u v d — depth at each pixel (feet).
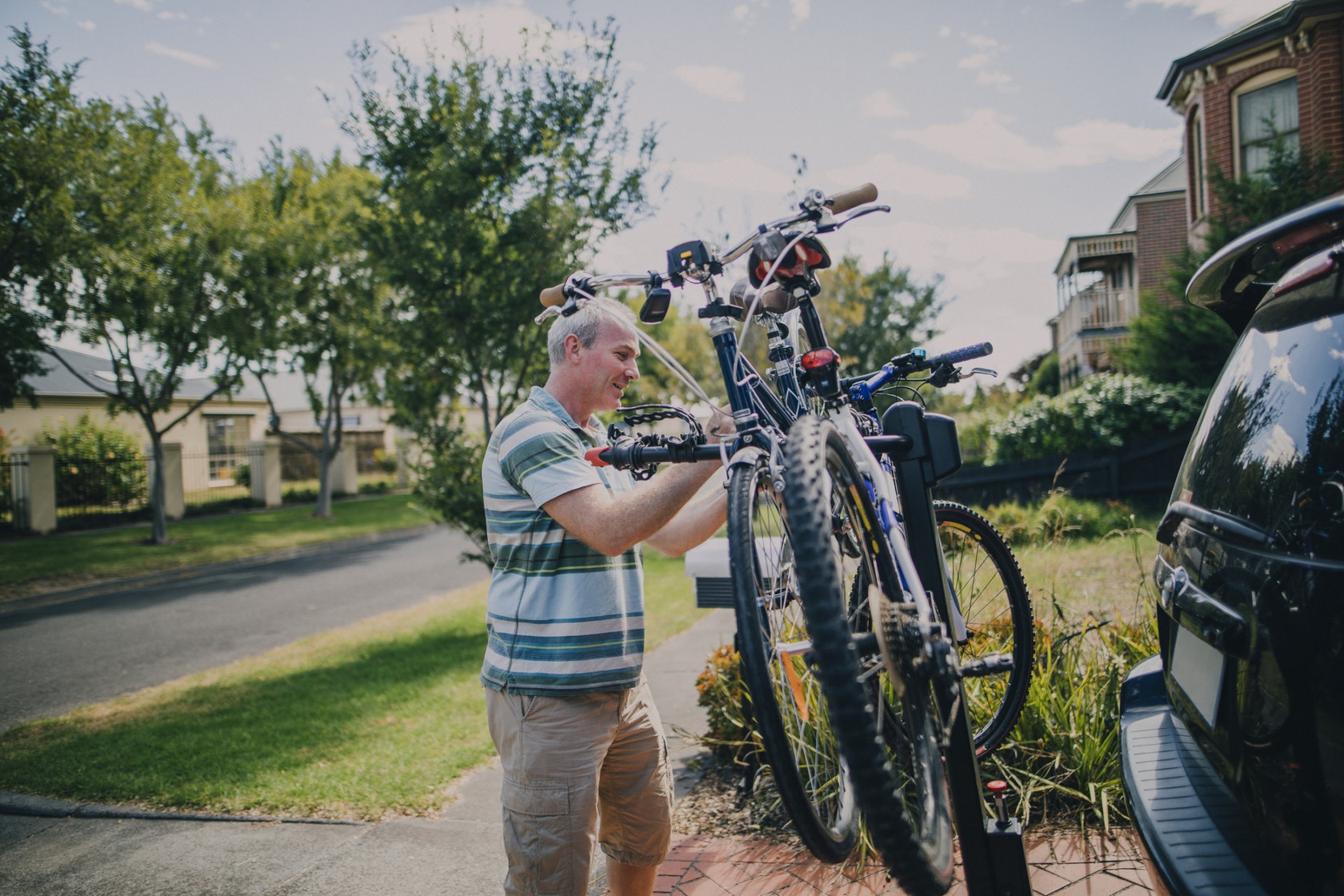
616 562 7.52
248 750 15.70
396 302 26.21
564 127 24.29
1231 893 4.86
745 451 5.62
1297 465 4.93
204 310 54.13
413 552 50.34
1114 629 12.40
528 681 7.06
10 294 44.60
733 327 6.52
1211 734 5.70
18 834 12.66
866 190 6.60
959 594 10.05
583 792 7.02
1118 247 78.48
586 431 7.88
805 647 5.49
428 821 12.29
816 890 9.20
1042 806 10.18
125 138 47.65
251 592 37.50
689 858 10.28
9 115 41.42
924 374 10.29
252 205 56.70
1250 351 6.03
